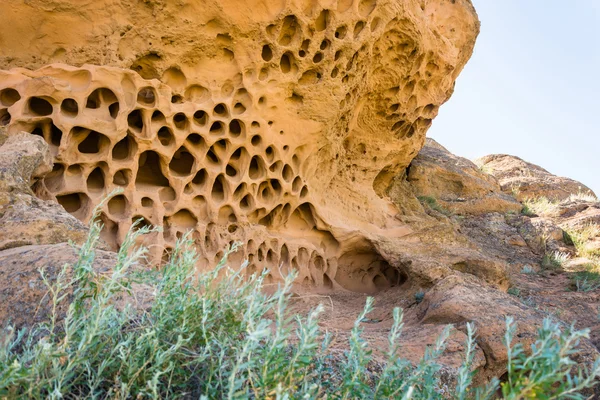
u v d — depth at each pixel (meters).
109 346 1.62
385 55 8.07
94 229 1.84
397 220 9.52
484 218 13.95
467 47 10.12
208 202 6.66
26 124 5.34
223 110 6.65
